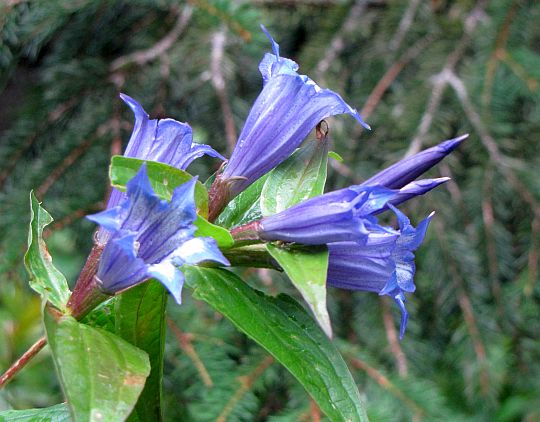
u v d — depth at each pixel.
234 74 0.54
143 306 0.31
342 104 0.32
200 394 0.49
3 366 0.60
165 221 0.29
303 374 0.30
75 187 0.53
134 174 0.29
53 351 0.29
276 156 0.32
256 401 0.48
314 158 0.33
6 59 0.52
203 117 0.54
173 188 0.30
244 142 0.32
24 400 0.61
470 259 0.54
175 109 0.55
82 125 0.54
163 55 0.55
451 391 0.58
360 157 0.55
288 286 0.51
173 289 0.28
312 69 0.57
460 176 0.56
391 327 0.54
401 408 0.50
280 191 0.33
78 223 0.53
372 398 0.50
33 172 0.52
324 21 0.59
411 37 0.58
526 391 0.60
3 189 0.54
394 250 0.31
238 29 0.52
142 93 0.54
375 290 0.31
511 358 0.58
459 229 0.56
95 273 0.30
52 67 0.54
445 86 0.55
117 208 0.28
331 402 0.30
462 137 0.32
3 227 0.51
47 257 0.32
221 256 0.28
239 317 0.31
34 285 0.31
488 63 0.56
